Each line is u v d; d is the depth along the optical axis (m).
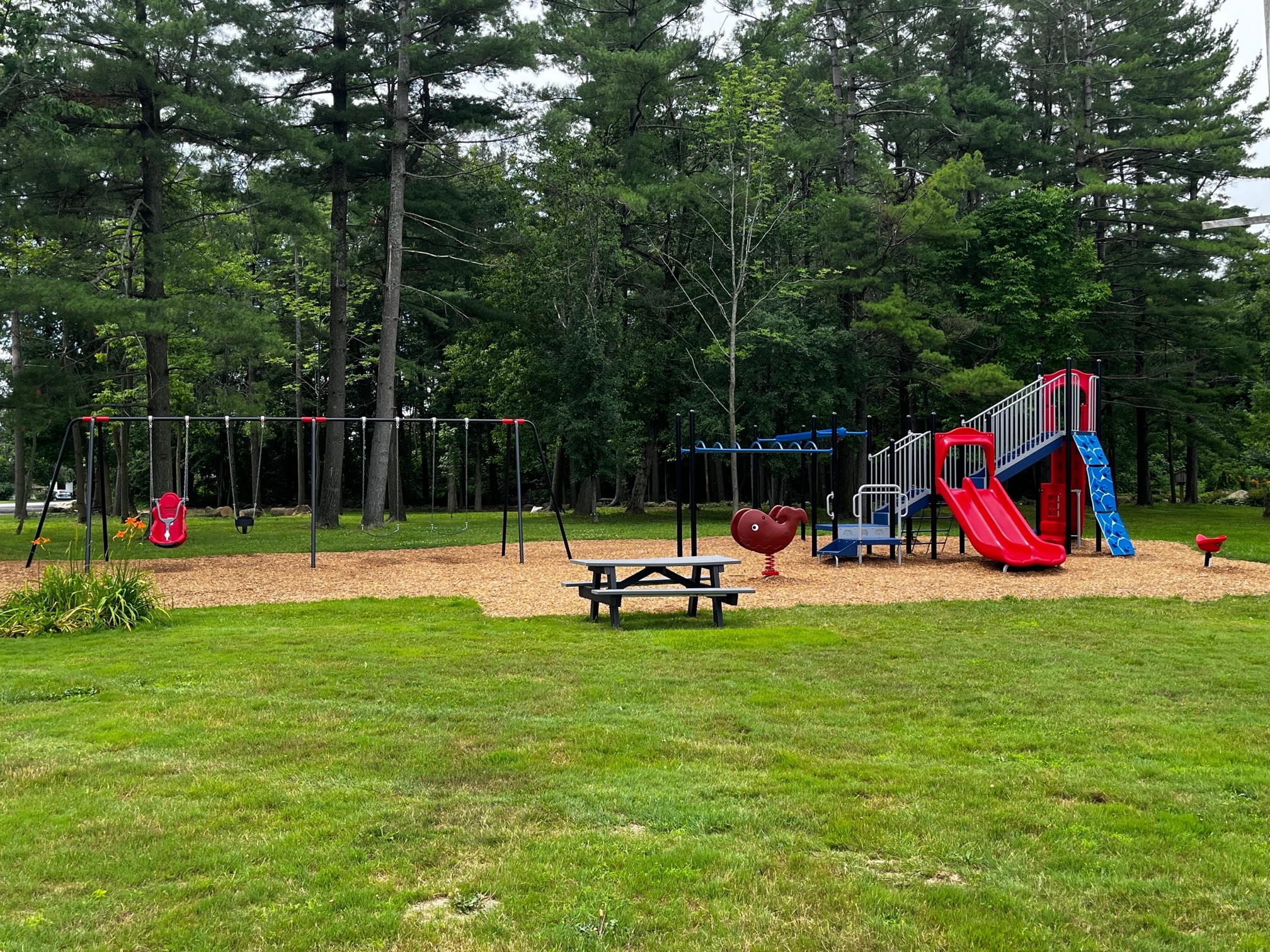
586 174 31.06
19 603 10.54
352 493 51.38
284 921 3.41
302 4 27.11
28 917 3.45
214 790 4.81
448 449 45.62
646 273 33.94
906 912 3.47
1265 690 7.03
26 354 33.66
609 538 23.58
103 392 31.48
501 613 11.50
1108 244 38.28
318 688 7.19
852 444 32.84
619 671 7.79
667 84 31.12
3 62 18.95
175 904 3.56
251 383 36.72
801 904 3.53
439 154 31.31
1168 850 4.02
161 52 22.47
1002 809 4.48
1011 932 3.30
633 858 3.94
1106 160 35.88
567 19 33.47
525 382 32.28
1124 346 36.72
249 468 52.06
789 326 29.88
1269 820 4.36
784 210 31.05
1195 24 36.81
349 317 42.12
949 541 21.81
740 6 32.78
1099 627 10.03
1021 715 6.30
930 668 7.87
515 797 4.70
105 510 18.27
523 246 31.08
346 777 5.03
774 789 4.80
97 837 4.20
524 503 52.72
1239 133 33.62
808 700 6.73
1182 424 36.47
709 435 30.75
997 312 32.41
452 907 3.54
